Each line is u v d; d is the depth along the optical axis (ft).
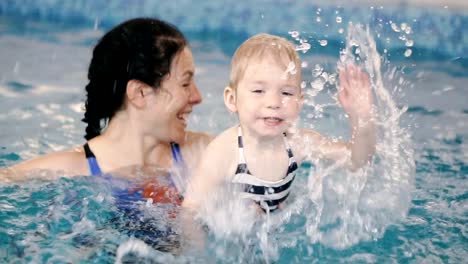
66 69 13.33
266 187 6.74
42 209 6.48
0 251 5.81
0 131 9.78
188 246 6.04
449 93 12.06
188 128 10.18
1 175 7.02
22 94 11.67
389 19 16.38
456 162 8.80
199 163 6.99
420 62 13.79
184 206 6.59
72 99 11.48
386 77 10.71
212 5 18.65
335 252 6.21
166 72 6.50
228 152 6.79
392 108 7.65
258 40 6.79
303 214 6.82
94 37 16.05
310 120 10.38
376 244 6.35
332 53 14.43
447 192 7.67
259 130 6.51
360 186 7.20
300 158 7.01
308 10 17.69
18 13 18.19
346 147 7.09
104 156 6.95
